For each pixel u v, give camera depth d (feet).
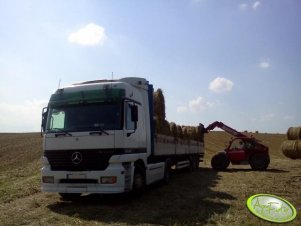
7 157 100.42
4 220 27.37
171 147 47.55
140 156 34.71
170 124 48.98
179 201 33.42
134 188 33.81
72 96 33.45
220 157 67.26
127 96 33.01
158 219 26.99
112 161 30.60
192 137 63.72
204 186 43.06
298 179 50.52
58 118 33.19
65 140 32.01
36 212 30.07
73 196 35.88
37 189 42.39
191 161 61.67
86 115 32.35
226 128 71.26
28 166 78.38
